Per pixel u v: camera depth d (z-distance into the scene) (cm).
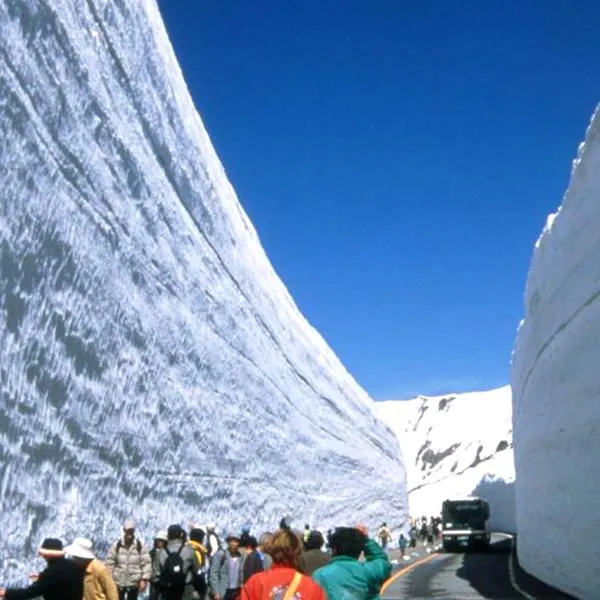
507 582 2145
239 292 2242
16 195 1005
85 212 1232
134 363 1442
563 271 1697
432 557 3334
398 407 11062
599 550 1457
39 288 1073
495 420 9769
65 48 1173
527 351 2325
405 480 5109
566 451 1714
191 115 1900
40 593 649
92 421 1255
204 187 1948
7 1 991
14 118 1001
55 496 1120
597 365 1411
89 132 1263
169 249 1670
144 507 1481
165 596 1023
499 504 5219
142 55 1538
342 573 562
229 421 2058
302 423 2933
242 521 2125
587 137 1466
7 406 983
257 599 490
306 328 3312
